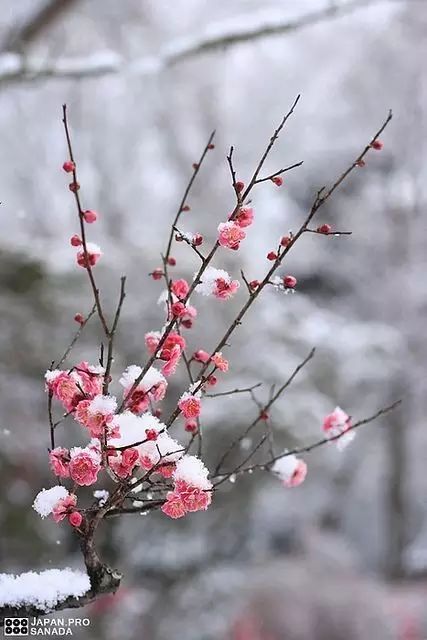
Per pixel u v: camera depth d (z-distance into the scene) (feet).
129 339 18.58
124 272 19.29
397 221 35.27
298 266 36.37
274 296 24.14
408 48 33.83
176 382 15.88
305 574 22.59
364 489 38.40
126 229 36.94
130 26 32.04
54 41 28.17
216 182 36.11
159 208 38.58
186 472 4.19
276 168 36.37
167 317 5.00
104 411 4.14
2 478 18.79
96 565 4.77
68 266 19.40
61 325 18.69
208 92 35.78
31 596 4.64
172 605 20.58
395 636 21.18
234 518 21.77
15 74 13.71
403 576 33.55
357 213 35.45
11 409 18.63
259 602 20.67
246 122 36.70
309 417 19.53
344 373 25.75
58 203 36.86
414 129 34.47
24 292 18.90
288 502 33.24
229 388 19.06
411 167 34.47
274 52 35.78
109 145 35.94
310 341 23.71
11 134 34.81
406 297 34.65
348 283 36.94
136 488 4.92
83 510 4.68
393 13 32.22
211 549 22.43
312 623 20.31
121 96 35.40
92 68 14.07
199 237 4.77
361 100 35.53
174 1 33.14
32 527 18.86
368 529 38.32
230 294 4.67
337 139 36.37
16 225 35.65
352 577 23.88
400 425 35.06
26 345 18.47
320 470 30.78
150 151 38.47
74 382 4.42
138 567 20.95
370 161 35.58
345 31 34.47
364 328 29.60
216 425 18.06
